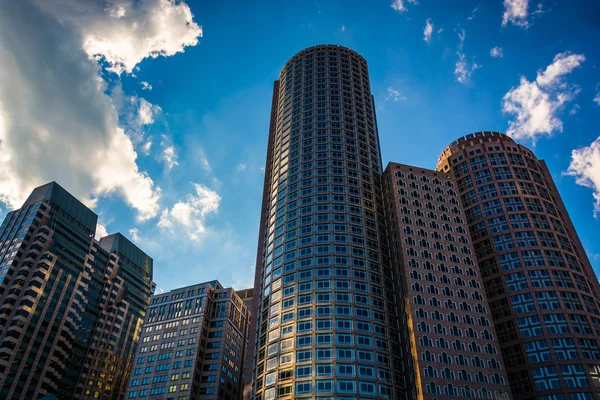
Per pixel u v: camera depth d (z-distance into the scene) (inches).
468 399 3531.0
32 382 5575.8
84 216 7509.8
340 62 6614.2
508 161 6131.9
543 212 5600.4
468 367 3713.1
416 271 4271.7
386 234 4840.1
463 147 6540.4
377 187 5241.1
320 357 3681.1
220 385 5482.3
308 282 4190.5
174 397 5246.1
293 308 4060.0
